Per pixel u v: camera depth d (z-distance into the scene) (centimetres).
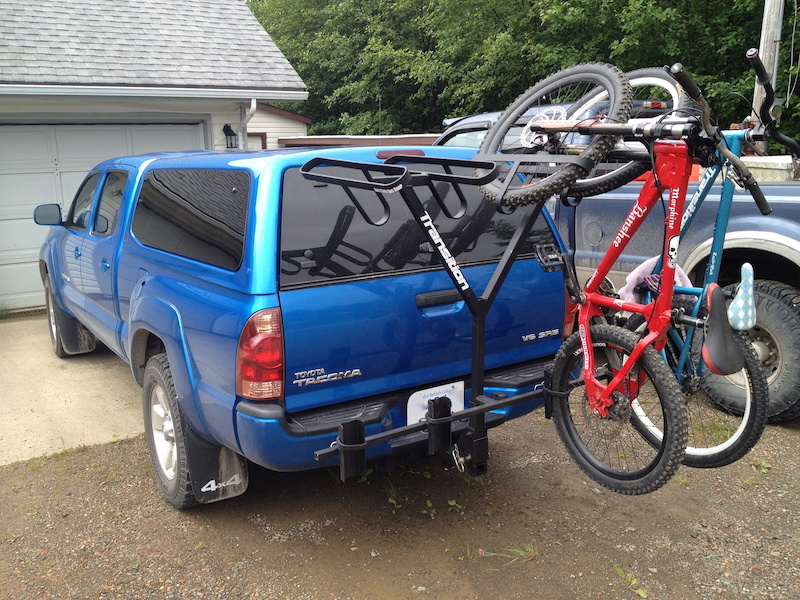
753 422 295
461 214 296
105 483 401
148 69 912
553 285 365
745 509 357
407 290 312
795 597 288
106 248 465
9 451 447
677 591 294
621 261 523
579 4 1284
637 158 302
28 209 867
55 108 857
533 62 1484
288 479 401
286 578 308
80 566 321
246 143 998
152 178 416
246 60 1014
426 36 2141
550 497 375
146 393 379
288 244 290
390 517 358
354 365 299
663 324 283
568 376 325
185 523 355
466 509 364
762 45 819
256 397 281
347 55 2270
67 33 937
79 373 606
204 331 307
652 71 342
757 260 489
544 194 287
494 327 343
